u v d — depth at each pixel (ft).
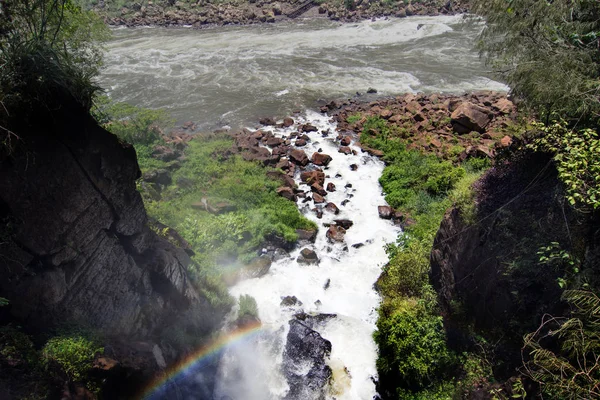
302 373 48.57
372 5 174.19
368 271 62.44
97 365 31.83
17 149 28.43
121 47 152.35
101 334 34.81
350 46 144.97
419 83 116.98
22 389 27.45
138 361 35.88
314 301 58.23
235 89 119.03
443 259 48.14
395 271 54.34
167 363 40.68
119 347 35.99
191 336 45.93
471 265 42.65
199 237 61.93
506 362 37.55
